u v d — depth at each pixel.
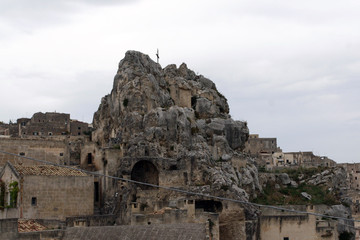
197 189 105.00
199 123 126.12
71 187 99.44
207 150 117.44
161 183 107.12
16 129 160.00
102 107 131.62
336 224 116.00
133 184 108.50
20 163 110.25
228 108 146.25
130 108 119.50
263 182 135.38
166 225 71.19
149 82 122.94
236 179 116.12
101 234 71.06
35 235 70.12
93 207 102.38
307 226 108.94
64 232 71.88
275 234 107.69
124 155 112.19
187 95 133.50
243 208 103.56
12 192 95.38
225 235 102.31
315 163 189.88
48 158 113.50
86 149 117.75
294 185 138.25
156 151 112.88
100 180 113.19
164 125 116.19
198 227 69.69
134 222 92.50
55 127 158.00
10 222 69.25
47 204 96.75
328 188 138.62
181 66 145.00
